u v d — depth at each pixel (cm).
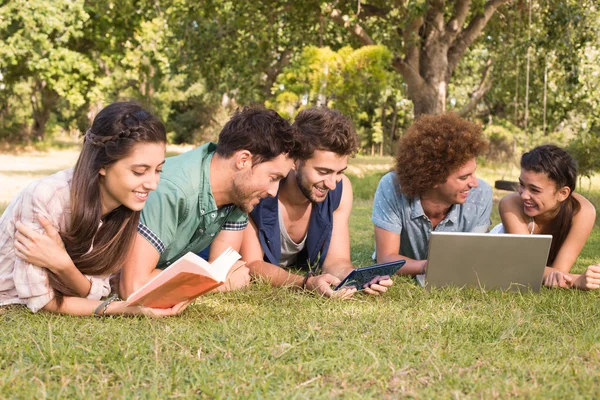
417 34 1371
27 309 285
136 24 1881
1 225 281
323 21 1448
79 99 2112
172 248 329
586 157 1055
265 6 1424
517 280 348
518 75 1451
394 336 260
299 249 396
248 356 231
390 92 2236
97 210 271
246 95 1714
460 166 361
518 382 212
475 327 274
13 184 1327
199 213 314
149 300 275
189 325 270
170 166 313
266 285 346
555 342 256
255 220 369
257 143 296
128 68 2048
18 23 2009
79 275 284
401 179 381
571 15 1209
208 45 1501
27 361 226
